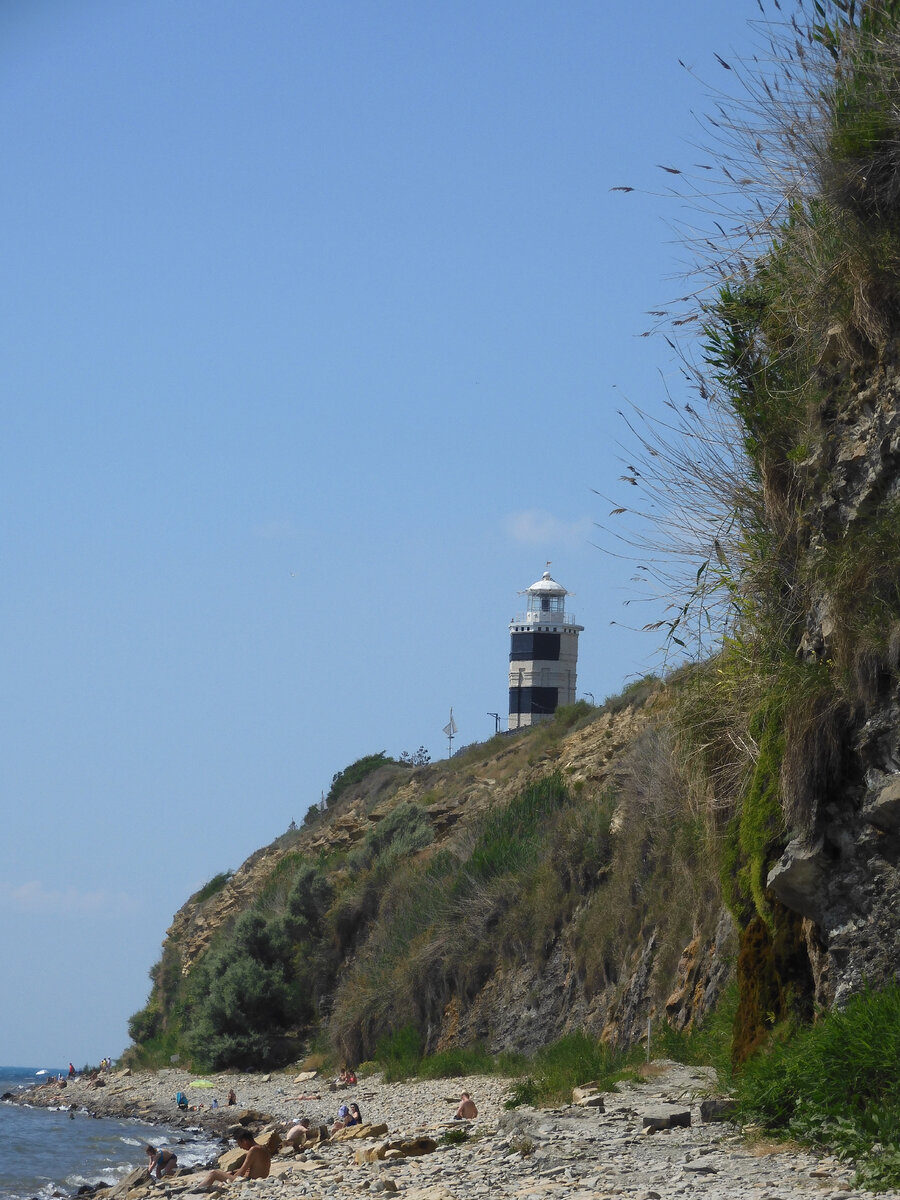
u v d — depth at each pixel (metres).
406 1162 53.28
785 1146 33.72
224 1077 188.50
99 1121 168.88
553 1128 48.53
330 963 189.88
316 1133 91.94
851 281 40.41
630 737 154.50
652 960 96.75
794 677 40.28
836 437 41.28
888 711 36.84
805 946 41.25
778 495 44.19
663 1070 67.69
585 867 124.06
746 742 45.59
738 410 45.47
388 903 174.88
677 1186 30.56
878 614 37.34
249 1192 53.47
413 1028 143.88
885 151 38.97
